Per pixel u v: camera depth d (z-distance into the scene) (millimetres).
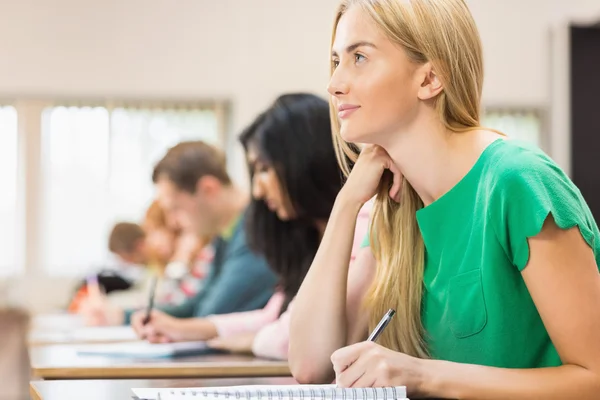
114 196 7445
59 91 7297
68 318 5273
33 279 7316
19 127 7324
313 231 3049
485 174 1723
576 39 7535
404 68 1747
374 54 1743
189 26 7426
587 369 1578
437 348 1868
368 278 2076
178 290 4910
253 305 3697
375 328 1812
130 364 2600
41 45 7277
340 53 1782
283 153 2910
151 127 7469
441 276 1835
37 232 7379
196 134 7488
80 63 7316
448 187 1807
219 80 7465
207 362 2697
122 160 7441
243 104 7484
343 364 1589
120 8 7363
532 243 1597
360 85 1753
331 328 1985
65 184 7406
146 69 7391
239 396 1453
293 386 1641
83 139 7414
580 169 7539
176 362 2709
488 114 7730
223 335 3359
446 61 1750
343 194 2021
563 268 1584
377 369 1560
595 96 7555
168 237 5930
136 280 5922
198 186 4426
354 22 1760
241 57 7488
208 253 4578
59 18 7285
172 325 3355
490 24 7707
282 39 7516
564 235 1590
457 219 1790
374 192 2010
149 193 7477
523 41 7730
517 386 1560
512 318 1708
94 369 2545
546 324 1618
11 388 7129
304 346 1991
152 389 1555
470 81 1789
